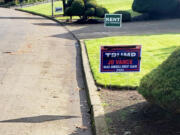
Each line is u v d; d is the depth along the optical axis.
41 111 7.46
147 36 19.02
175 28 23.92
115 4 43.78
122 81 9.08
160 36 18.77
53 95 8.65
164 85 5.63
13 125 6.66
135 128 5.92
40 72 11.23
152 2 30.70
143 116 6.45
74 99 8.33
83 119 6.99
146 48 14.39
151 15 31.67
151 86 5.92
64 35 21.69
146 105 7.05
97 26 27.09
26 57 13.94
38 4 52.91
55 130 6.42
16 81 10.03
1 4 53.66
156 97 5.66
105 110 6.93
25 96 8.55
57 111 7.47
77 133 6.29
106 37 19.38
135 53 7.77
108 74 9.93
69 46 17.11
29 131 6.37
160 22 28.78
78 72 11.27
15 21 31.41
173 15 32.09
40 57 13.98
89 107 7.61
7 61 13.05
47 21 32.44
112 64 7.79
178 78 5.55
